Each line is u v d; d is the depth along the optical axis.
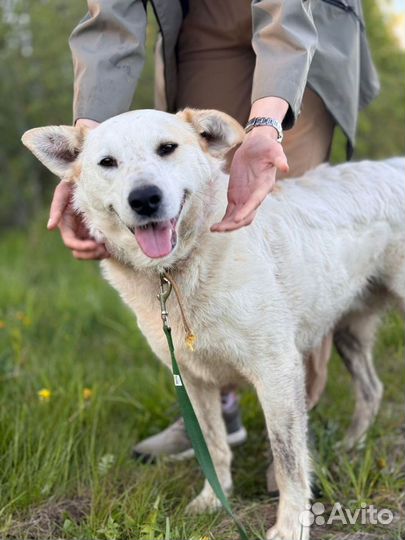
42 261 3.20
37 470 1.37
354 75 1.45
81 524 1.26
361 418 1.57
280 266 1.28
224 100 1.48
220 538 1.22
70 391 1.62
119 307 2.39
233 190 1.17
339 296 1.42
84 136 1.24
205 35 1.46
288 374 1.26
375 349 1.88
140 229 1.13
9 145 4.38
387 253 1.48
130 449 1.54
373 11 3.21
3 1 3.97
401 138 3.29
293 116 1.21
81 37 1.36
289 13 1.22
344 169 1.46
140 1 1.37
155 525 1.19
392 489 1.35
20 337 1.99
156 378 1.81
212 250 1.19
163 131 1.16
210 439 1.37
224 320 1.21
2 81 4.12
